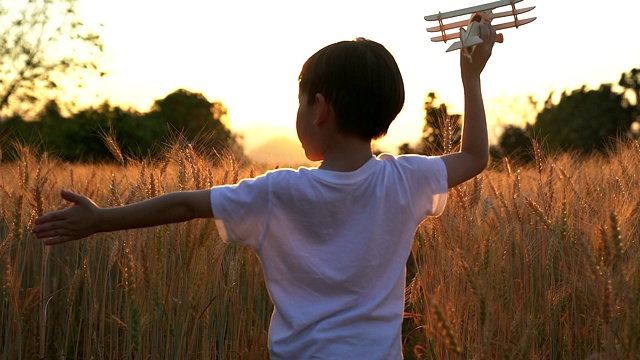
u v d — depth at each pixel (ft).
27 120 77.25
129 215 5.36
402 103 5.66
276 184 5.38
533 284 11.21
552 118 120.57
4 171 12.99
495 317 9.63
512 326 9.27
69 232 5.33
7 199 11.61
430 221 10.34
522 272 11.53
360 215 5.49
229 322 11.93
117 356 11.39
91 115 80.12
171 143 12.34
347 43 5.57
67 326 11.76
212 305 11.49
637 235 9.62
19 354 10.72
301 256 5.41
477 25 6.05
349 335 5.40
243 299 12.34
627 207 10.02
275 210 5.37
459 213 10.31
